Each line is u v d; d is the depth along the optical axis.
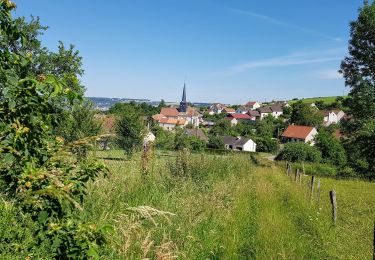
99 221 4.40
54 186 2.76
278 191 15.09
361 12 39.03
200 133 89.81
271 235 7.91
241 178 16.05
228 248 6.71
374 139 36.34
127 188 6.94
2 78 2.71
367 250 7.67
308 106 123.88
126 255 4.28
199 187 10.34
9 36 3.04
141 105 151.50
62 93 2.83
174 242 5.63
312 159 52.97
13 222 3.15
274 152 89.25
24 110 2.75
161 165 10.66
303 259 6.88
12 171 2.78
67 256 2.71
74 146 3.17
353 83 39.75
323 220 9.80
